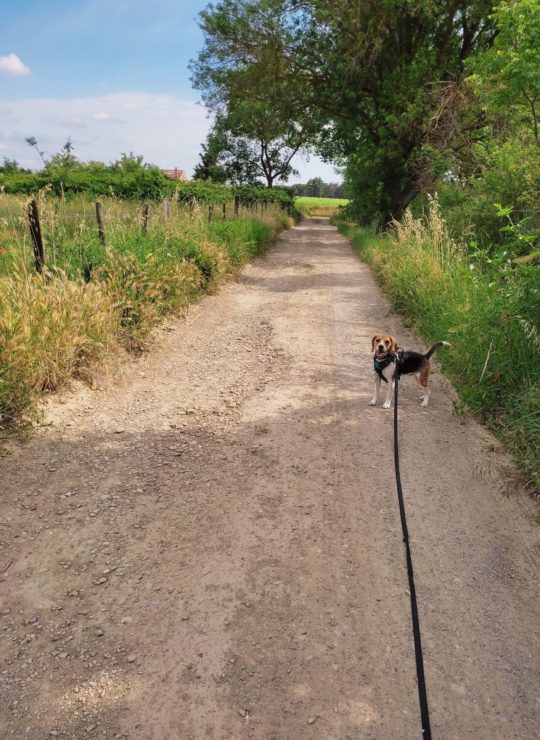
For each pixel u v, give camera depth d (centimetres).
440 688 252
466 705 244
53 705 238
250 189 3906
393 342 546
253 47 2277
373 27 1973
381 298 1152
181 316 916
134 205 1373
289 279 1398
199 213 1367
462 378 625
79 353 614
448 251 995
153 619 287
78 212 1035
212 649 270
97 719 232
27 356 517
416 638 258
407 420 541
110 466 441
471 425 530
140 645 271
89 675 253
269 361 718
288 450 477
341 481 429
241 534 360
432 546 353
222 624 285
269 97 2358
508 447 468
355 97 2248
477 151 1517
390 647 274
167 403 573
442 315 739
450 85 1773
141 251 888
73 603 296
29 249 727
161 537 354
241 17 2216
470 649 274
